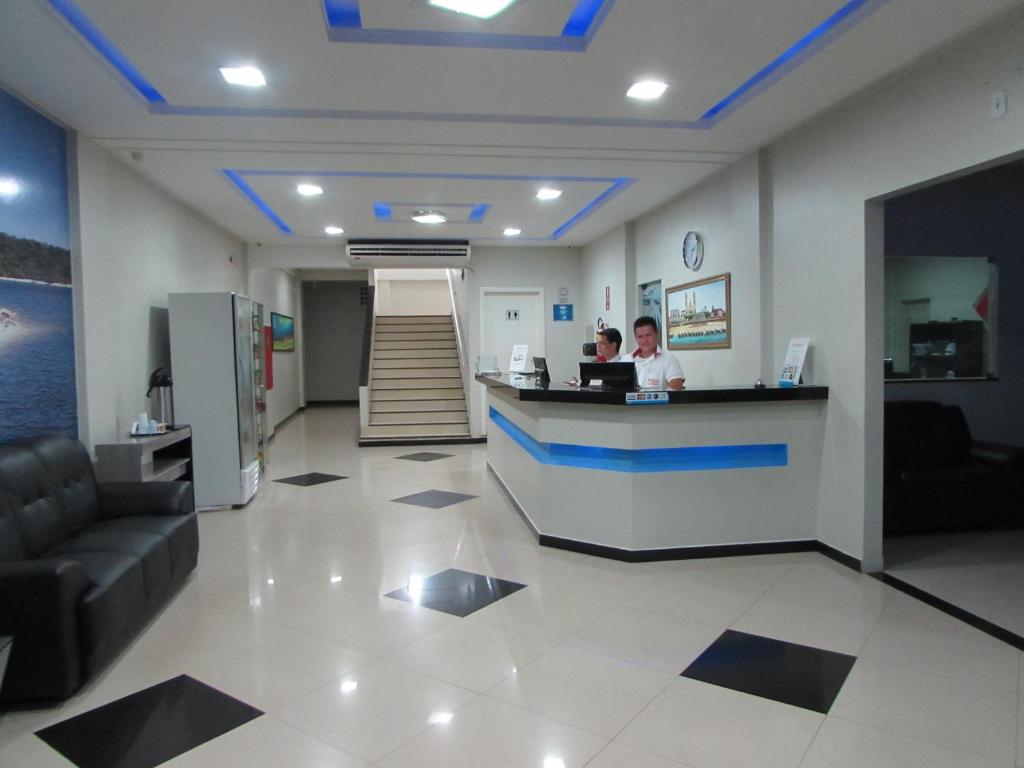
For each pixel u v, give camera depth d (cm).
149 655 291
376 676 270
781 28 306
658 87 373
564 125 429
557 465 443
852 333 393
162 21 291
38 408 381
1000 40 295
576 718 238
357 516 534
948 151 322
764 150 478
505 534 479
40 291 385
